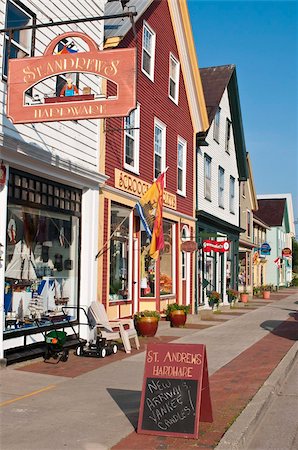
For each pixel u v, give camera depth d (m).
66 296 11.73
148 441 5.56
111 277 13.60
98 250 12.50
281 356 11.33
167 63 17.95
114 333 11.03
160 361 5.95
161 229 13.48
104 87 12.71
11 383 8.10
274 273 56.56
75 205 11.96
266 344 13.27
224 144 26.31
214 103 24.20
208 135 23.45
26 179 10.20
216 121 25.00
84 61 8.13
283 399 8.10
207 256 23.72
